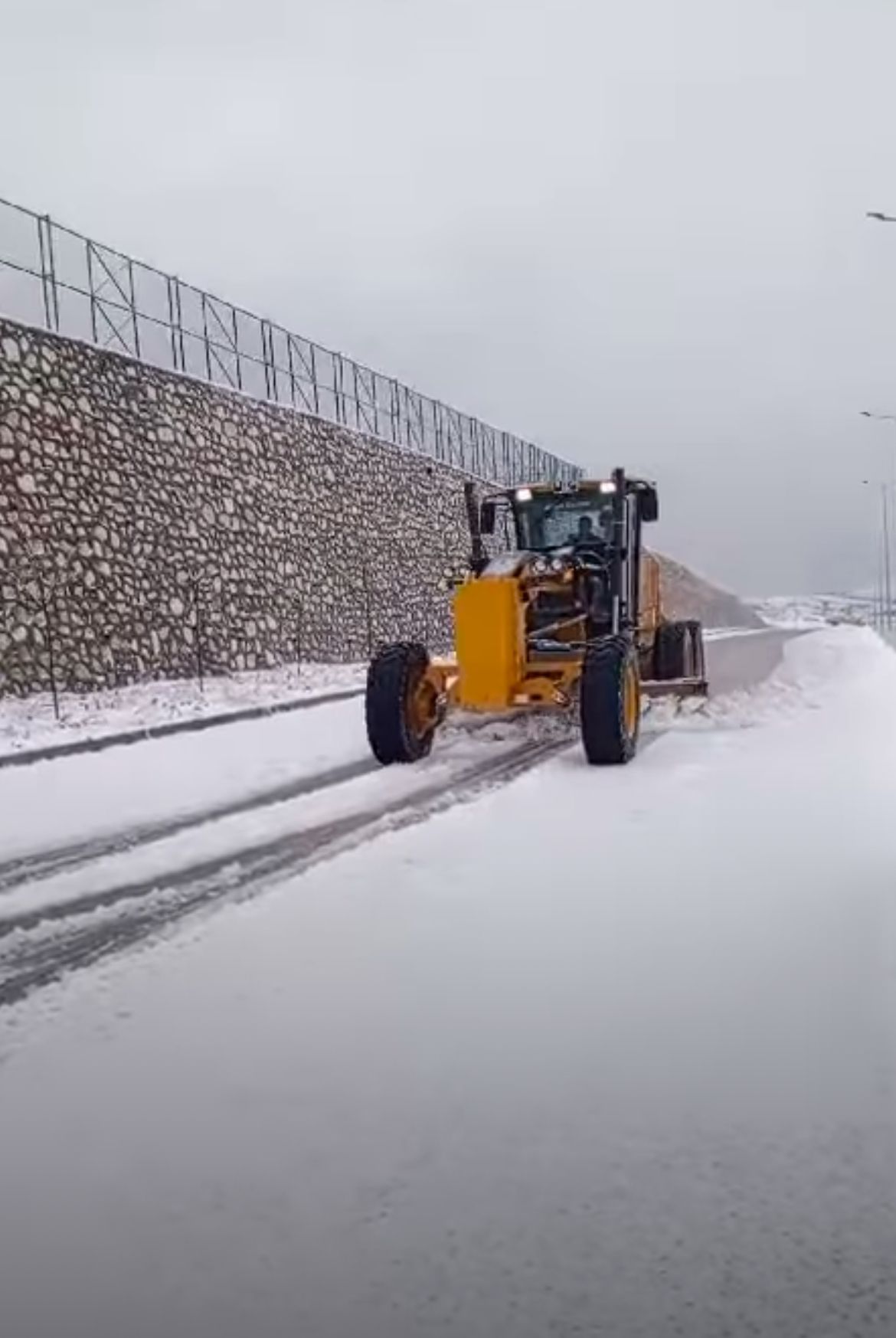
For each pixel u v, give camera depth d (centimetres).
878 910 385
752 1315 176
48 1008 329
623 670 760
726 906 395
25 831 613
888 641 2550
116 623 1417
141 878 494
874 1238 196
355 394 2370
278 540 1859
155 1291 187
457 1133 238
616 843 500
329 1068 272
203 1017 312
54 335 1391
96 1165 231
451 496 2755
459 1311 179
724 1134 234
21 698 1228
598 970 333
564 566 946
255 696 1393
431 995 318
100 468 1429
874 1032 283
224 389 1772
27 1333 177
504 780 708
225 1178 223
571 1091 255
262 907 426
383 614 2280
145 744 980
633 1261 191
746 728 941
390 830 560
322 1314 179
